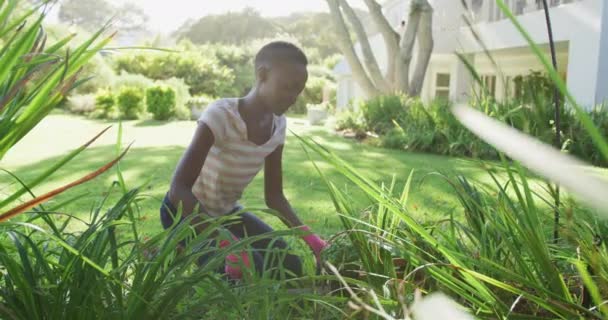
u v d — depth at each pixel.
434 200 4.75
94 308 1.15
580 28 10.90
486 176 5.93
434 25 16.22
